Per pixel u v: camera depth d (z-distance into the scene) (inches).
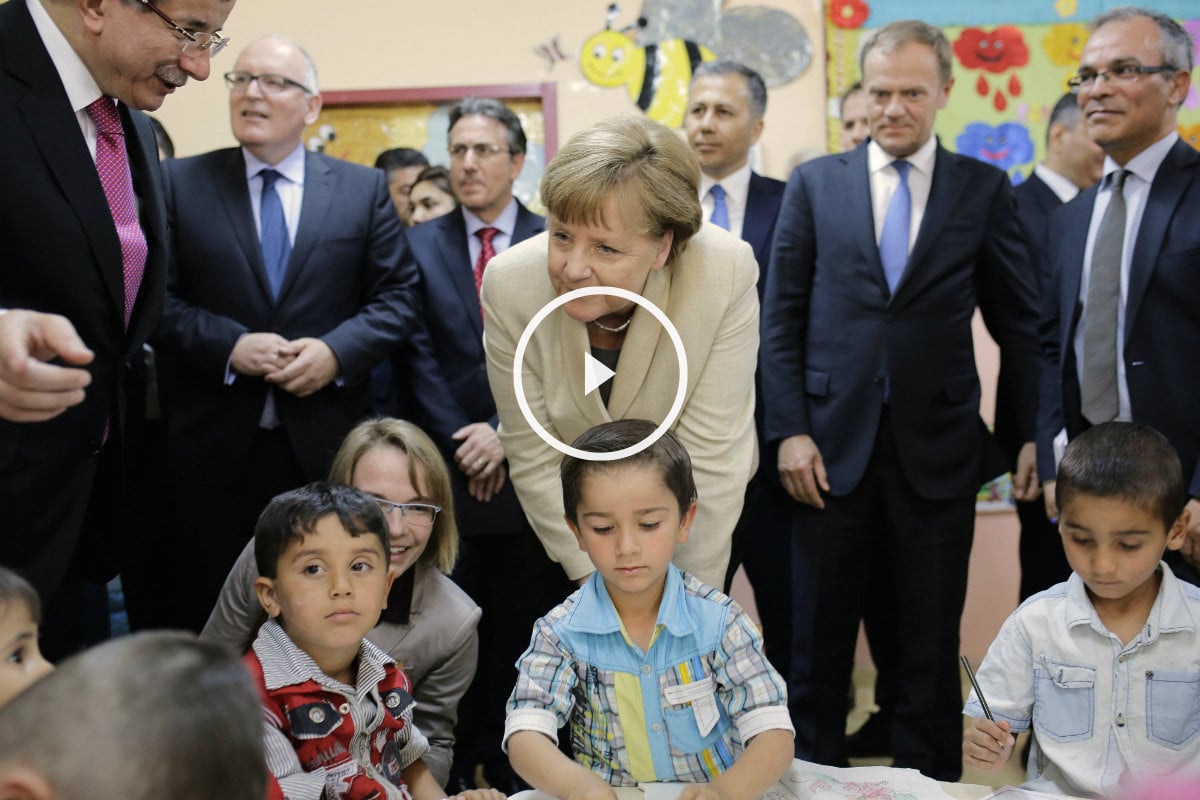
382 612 72.1
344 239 99.9
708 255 67.0
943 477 95.3
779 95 139.9
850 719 123.8
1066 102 132.0
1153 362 89.7
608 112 140.3
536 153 139.3
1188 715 62.0
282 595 55.6
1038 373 100.2
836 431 96.7
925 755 94.7
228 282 96.3
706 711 56.3
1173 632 62.3
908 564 95.9
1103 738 62.9
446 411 104.2
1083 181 131.5
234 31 138.9
